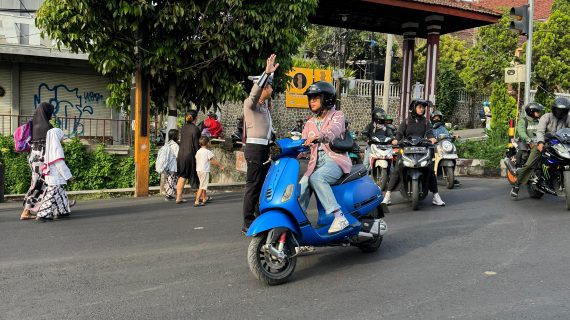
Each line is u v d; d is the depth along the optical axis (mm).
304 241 5160
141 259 5973
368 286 4863
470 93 34719
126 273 5434
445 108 33844
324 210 5449
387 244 6469
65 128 18469
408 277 5105
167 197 10992
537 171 9117
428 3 15344
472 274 5141
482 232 6969
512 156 10461
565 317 4000
